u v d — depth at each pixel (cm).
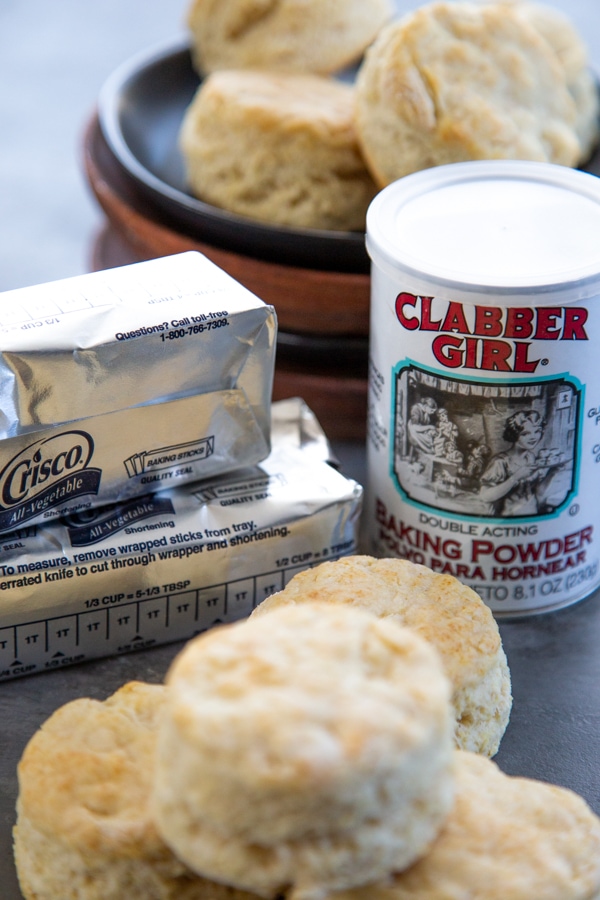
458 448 62
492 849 53
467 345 60
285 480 64
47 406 59
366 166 73
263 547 62
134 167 75
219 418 62
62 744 55
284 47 80
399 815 51
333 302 71
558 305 59
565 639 64
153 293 61
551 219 63
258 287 71
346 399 73
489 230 62
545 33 77
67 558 61
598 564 66
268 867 51
